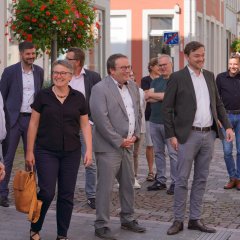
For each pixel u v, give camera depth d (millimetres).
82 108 6617
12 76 8328
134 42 25562
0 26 13648
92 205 8180
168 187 9680
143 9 25391
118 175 7090
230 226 7480
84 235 6973
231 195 9227
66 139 6488
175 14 25172
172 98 7051
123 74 6828
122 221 7195
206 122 7039
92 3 14641
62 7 10898
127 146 6867
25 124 8320
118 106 6848
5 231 7035
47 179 6449
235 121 9672
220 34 34219
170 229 7062
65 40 11570
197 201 7215
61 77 6426
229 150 9703
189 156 7039
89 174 8188
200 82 7062
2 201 8125
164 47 23250
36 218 6359
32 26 11047
